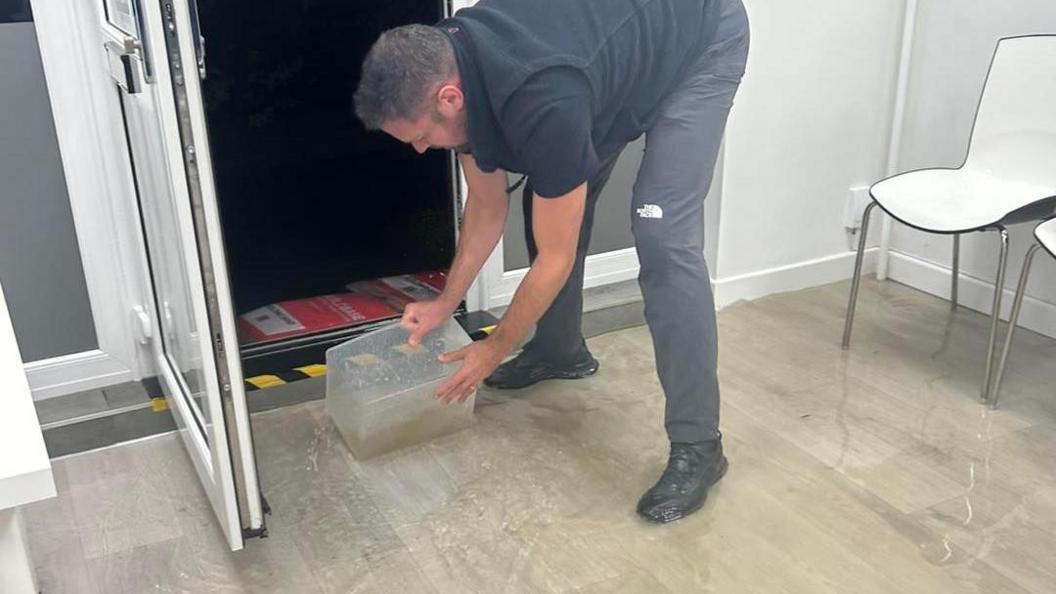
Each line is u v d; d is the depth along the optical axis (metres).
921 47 2.84
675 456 1.91
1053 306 2.60
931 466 2.03
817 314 2.81
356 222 2.96
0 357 1.29
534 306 1.68
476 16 1.52
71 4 2.05
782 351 2.57
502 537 1.82
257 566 1.74
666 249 1.74
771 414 2.25
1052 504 1.89
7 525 1.11
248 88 2.68
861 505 1.90
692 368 1.82
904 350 2.57
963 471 2.01
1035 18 2.51
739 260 2.86
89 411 2.28
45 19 2.04
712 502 1.92
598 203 2.91
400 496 1.95
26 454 1.09
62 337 2.33
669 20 1.66
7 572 1.14
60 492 1.96
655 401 2.32
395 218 2.96
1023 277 2.15
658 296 1.79
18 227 2.20
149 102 1.60
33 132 2.14
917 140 2.92
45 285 2.27
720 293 2.85
